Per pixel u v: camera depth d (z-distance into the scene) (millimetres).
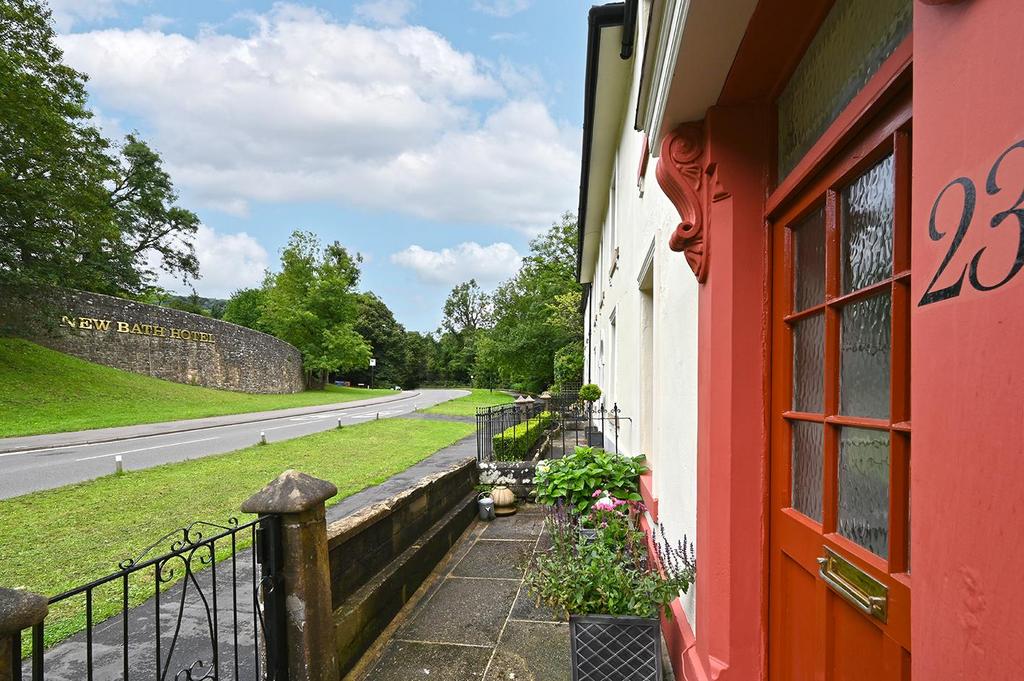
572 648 2363
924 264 725
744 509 1817
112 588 4203
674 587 2289
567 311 32562
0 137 18312
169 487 8016
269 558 2266
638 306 5020
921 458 717
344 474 9211
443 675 2758
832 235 1396
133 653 3195
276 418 21562
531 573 2695
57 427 14797
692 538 2361
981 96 621
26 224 20125
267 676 2238
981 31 623
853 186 1337
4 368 19438
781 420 1720
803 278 1658
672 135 2033
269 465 10109
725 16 1466
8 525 6008
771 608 1759
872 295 1218
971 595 607
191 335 29500
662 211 3348
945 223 678
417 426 18828
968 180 638
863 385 1272
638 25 4664
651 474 4312
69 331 23766
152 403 21812
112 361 25422
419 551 3945
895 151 1064
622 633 2326
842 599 1318
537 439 9414
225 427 17484
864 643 1210
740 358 1832
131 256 36156
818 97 1496
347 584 2988
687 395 2486
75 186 21250
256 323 56406
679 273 2729
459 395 46719
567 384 27109
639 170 4684
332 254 46906
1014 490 546
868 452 1233
